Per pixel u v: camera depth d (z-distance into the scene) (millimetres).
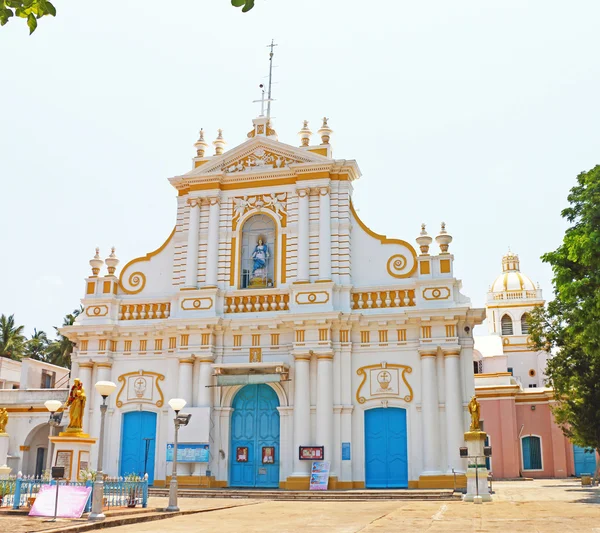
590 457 51781
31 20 7727
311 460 28812
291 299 30844
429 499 25656
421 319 29391
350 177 32375
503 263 73812
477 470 24828
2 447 32250
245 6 7230
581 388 33562
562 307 34250
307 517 18734
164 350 32156
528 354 66125
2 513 18406
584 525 15297
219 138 34812
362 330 30438
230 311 31797
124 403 31984
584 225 23906
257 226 33125
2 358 52469
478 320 29594
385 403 29578
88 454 21797
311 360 30172
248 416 31031
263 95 35031
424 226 31203
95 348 32594
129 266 33781
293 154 32750
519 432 52312
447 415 28594
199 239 32938
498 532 14055
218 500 25812
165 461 30688
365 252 31562
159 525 16984
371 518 18141
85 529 15828
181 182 33812
